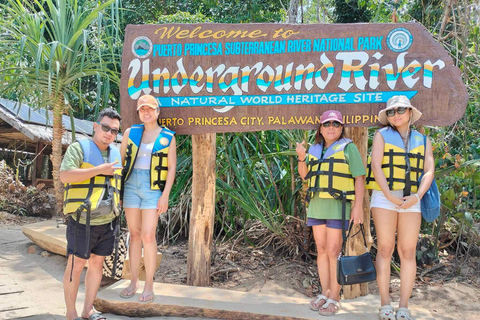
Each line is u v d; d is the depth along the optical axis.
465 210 4.71
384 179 3.09
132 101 3.86
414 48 3.65
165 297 3.35
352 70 3.70
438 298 4.02
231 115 3.82
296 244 4.96
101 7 5.39
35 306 3.42
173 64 3.84
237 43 3.81
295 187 5.20
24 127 7.88
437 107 3.62
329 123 3.23
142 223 3.27
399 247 3.14
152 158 3.29
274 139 5.56
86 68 5.63
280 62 3.78
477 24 5.41
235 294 3.51
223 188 5.17
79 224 2.97
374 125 3.69
